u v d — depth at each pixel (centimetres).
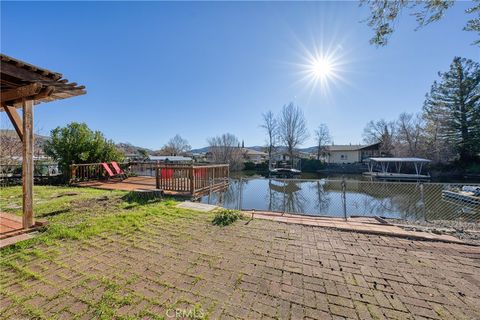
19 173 1003
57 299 178
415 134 2980
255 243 300
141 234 328
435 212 914
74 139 993
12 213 432
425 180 2280
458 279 213
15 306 169
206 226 369
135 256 257
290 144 3778
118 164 1137
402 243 305
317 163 3725
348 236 331
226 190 959
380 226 375
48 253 262
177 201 575
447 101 2325
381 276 219
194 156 4512
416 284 205
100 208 472
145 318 158
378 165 3195
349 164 3578
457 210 915
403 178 2380
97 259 249
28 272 218
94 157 1052
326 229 361
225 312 165
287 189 1658
